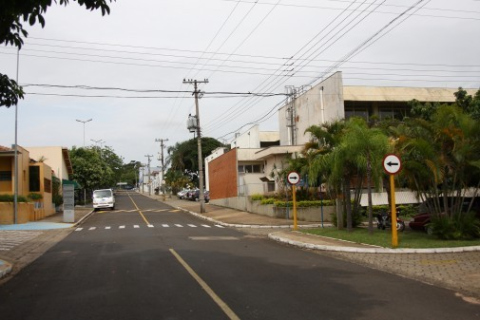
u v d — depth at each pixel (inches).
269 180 1504.7
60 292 340.2
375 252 537.3
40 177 1408.7
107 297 317.7
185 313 270.7
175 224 1117.7
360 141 652.1
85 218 1384.1
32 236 838.5
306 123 1624.0
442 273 400.2
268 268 436.1
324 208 1122.0
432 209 636.1
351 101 1485.0
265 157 1612.9
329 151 746.2
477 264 438.6
